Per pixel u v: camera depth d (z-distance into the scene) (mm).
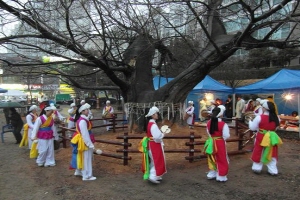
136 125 9898
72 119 11695
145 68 10352
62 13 7516
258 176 6148
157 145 5582
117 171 6539
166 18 6891
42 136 7082
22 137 11266
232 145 8805
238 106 15875
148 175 5629
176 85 9875
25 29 7418
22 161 7910
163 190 5398
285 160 7520
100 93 46406
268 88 13633
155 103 9688
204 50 9352
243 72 25141
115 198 5055
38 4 7664
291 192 5262
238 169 6633
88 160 5992
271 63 25359
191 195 5152
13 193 5441
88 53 7672
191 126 10609
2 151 9562
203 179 5977
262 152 6164
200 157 6980
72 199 5047
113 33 8711
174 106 9781
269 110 6078
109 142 6922
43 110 7180
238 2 6082
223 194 5184
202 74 9570
